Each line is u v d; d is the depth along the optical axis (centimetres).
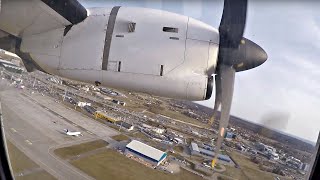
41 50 457
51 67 462
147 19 427
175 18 426
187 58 416
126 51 423
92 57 434
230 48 407
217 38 412
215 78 424
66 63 451
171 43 417
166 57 417
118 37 426
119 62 426
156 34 420
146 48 420
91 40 434
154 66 419
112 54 428
